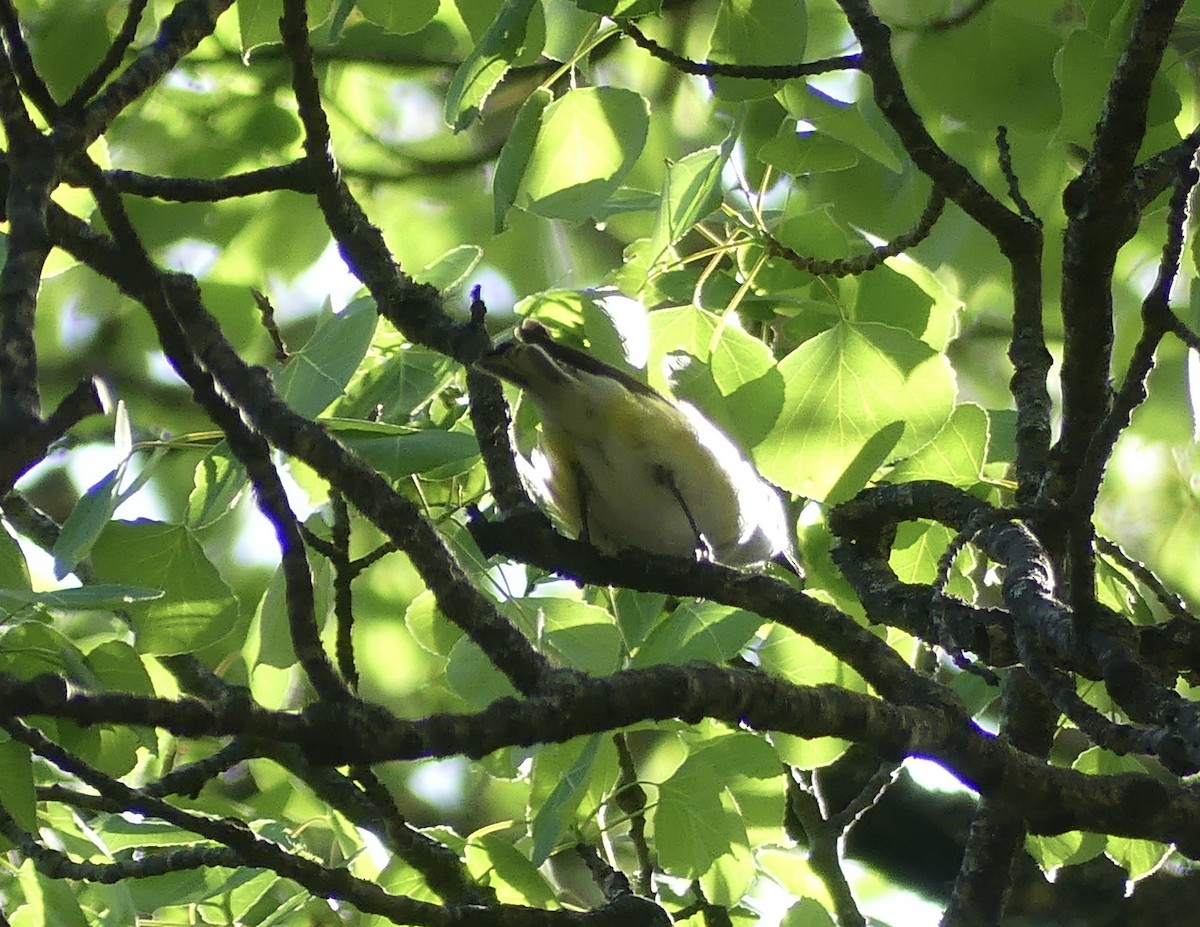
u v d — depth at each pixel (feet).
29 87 14.37
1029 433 21.52
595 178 21.18
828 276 22.11
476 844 21.63
